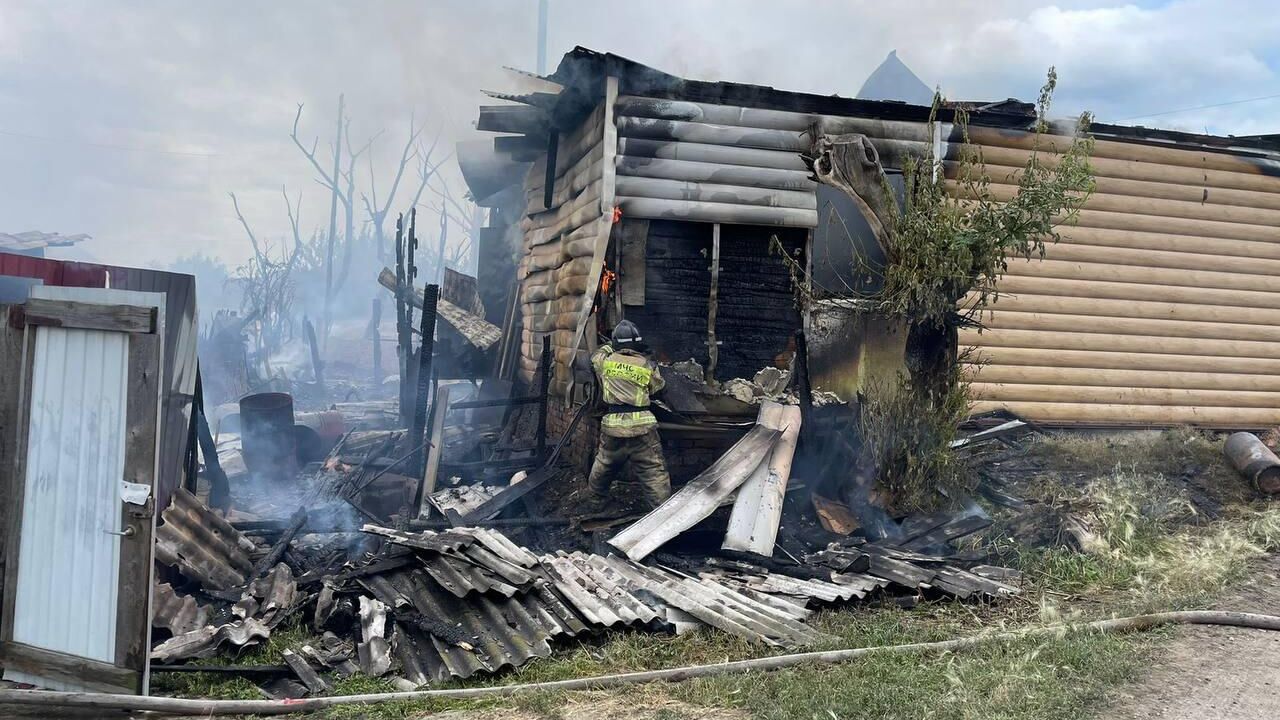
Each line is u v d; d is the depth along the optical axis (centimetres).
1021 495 788
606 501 752
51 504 441
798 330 845
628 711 405
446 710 413
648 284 853
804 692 412
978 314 980
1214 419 1039
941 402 757
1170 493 797
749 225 867
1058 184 704
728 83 827
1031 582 612
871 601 571
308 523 758
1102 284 1006
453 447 1036
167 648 466
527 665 458
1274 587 587
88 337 434
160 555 547
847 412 810
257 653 489
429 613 514
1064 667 433
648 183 826
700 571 613
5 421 443
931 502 736
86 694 411
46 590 441
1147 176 1012
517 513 758
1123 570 614
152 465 425
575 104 903
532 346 1098
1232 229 1038
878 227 764
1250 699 403
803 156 780
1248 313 1047
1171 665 446
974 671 431
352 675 464
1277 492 816
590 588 554
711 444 820
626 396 710
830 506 742
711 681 431
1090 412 1008
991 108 972
